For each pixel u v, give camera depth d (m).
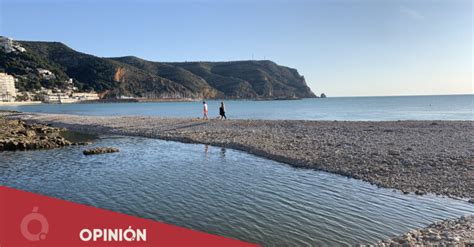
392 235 9.58
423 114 62.00
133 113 84.88
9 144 25.31
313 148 21.86
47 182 15.36
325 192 13.57
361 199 12.68
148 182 15.15
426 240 8.79
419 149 20.09
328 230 9.93
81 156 22.20
